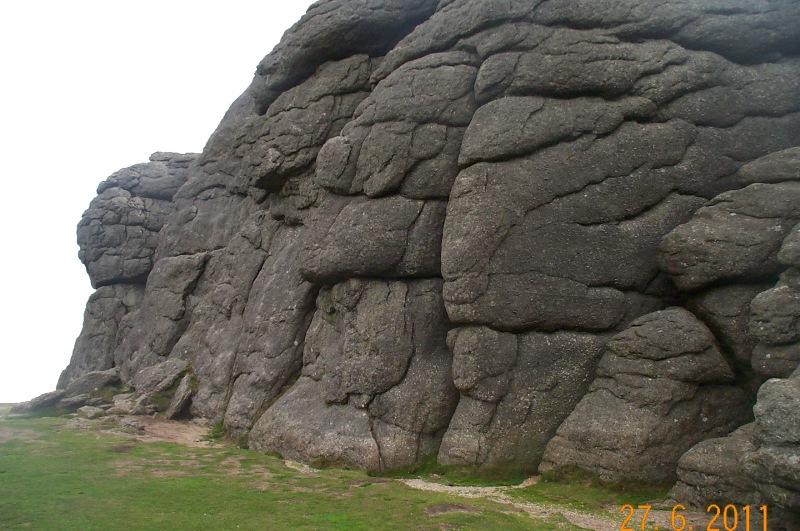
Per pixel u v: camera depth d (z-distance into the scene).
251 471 24.19
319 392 28.80
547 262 24.62
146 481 22.22
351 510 18.89
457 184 26.33
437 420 25.53
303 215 35.78
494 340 24.48
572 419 22.45
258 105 39.75
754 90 25.52
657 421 20.98
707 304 22.59
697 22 26.08
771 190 22.22
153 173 51.56
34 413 36.50
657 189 24.75
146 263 48.81
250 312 35.41
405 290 27.94
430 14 34.12
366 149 29.56
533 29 27.03
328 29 34.91
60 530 17.03
